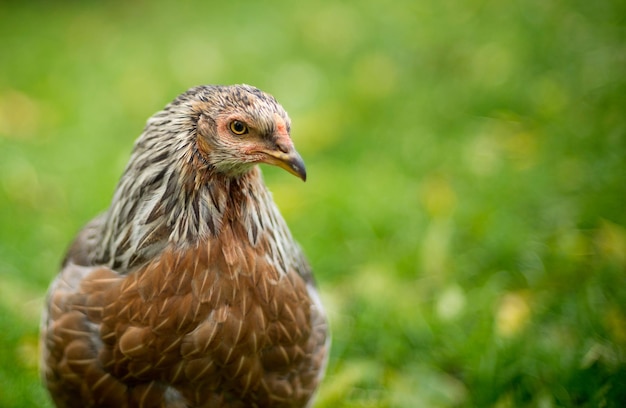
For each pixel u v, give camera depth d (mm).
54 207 9055
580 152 9023
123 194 5012
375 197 8742
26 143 10234
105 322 4836
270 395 5145
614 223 7895
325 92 10953
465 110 10234
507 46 11117
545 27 11414
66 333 4941
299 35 12648
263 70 11766
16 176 9422
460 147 9531
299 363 5195
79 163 9812
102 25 14086
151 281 4777
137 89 11500
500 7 12273
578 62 10594
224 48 12594
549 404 6055
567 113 9703
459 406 6387
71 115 10922
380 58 11516
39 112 10953
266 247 5008
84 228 5910
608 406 5902
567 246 7668
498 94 10312
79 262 5441
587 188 8469
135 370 4844
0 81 11875
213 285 4781
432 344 6891
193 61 12234
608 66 10359
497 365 6355
